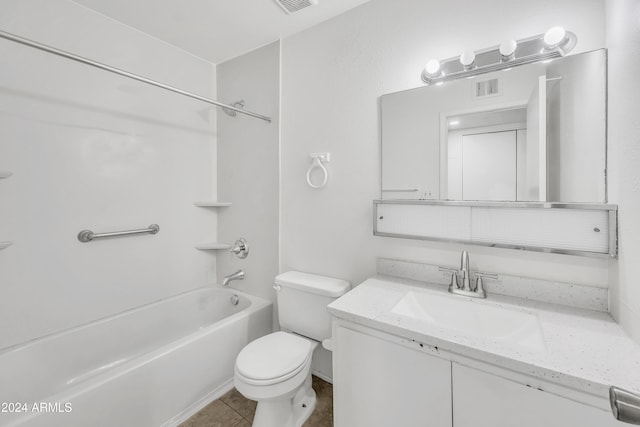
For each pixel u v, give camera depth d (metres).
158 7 1.60
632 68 0.82
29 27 1.41
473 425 0.86
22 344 1.40
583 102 1.05
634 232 0.83
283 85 1.91
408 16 1.43
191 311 2.12
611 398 0.43
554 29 1.04
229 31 1.84
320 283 1.61
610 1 0.98
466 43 1.29
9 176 1.35
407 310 1.22
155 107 1.94
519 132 1.17
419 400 0.95
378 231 1.52
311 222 1.81
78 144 1.59
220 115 2.29
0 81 1.33
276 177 1.96
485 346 0.83
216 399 1.62
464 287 1.26
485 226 1.25
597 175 1.03
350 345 1.10
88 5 1.58
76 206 1.59
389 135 1.48
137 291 1.88
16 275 1.40
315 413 1.52
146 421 1.31
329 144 1.71
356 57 1.60
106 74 1.69
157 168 1.96
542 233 1.13
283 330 1.73
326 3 1.56
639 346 0.81
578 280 1.11
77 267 1.61
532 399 0.77
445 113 1.33
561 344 0.84
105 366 1.67
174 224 2.08
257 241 2.09
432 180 1.37
